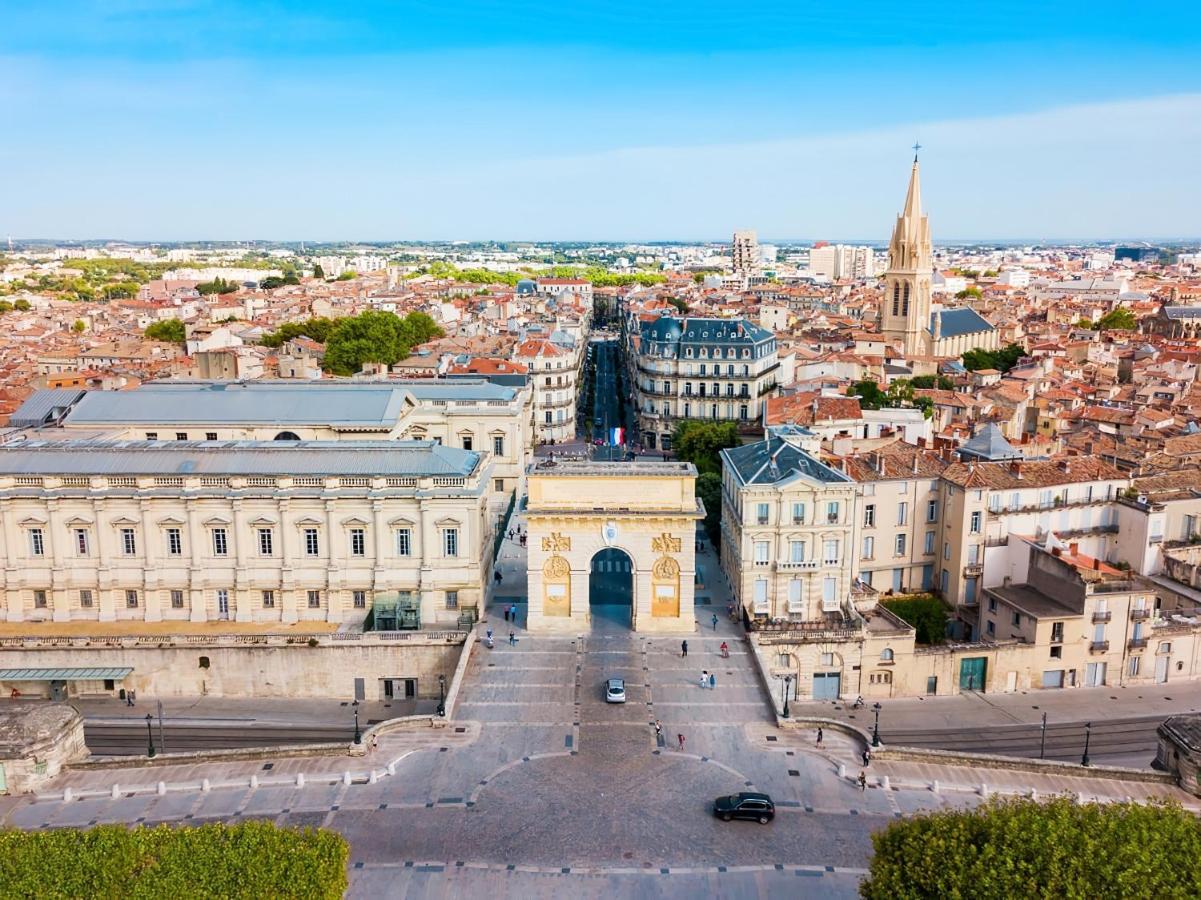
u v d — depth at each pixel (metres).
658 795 93.12
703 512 127.81
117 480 129.62
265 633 126.69
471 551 131.12
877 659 128.00
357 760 99.62
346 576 131.75
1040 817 67.69
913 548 152.00
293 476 129.62
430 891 78.75
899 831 70.50
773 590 133.88
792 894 78.88
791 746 102.81
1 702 125.56
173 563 131.75
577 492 129.00
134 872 65.12
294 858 66.56
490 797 92.62
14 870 64.19
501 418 187.88
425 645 125.44
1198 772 95.31
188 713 123.19
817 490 131.38
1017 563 145.62
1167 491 156.62
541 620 131.25
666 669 119.94
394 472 130.38
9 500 129.38
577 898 78.12
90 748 113.62
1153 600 133.62
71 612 132.50
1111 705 127.88
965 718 123.50
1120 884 60.06
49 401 173.62
